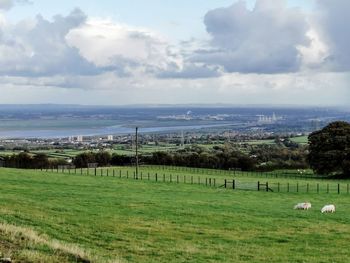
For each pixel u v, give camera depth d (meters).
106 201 48.19
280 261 27.52
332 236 35.59
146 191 62.03
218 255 28.03
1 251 21.56
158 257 26.55
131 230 33.84
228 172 111.38
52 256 21.84
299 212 47.16
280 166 130.62
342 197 64.12
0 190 52.69
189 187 70.06
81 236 30.33
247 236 34.50
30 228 29.52
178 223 37.75
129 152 161.12
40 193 52.00
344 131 107.25
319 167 106.38
